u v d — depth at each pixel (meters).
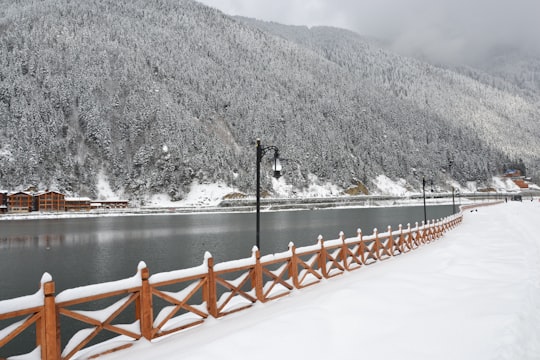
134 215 112.00
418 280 10.31
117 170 136.75
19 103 134.75
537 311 7.43
